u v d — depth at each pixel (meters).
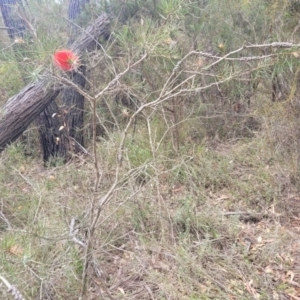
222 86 4.84
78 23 5.21
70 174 4.07
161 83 4.55
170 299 2.61
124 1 4.92
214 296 2.67
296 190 3.89
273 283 2.81
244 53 4.55
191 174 4.07
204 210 3.55
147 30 2.31
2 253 2.44
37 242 2.85
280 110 4.18
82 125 5.31
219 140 5.14
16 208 3.69
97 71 4.62
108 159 3.96
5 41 4.93
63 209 3.26
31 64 2.35
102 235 3.13
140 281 2.82
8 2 4.75
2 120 4.30
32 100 4.38
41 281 2.48
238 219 3.50
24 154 5.53
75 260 2.67
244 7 4.47
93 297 2.62
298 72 3.71
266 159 4.39
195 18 4.50
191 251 3.10
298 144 4.11
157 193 3.54
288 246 3.17
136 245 3.12
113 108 4.98
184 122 4.89
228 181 4.11
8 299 2.42
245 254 3.05
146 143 4.52
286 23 3.77
